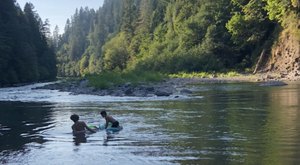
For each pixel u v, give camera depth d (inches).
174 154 472.4
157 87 1754.4
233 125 670.5
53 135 642.2
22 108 1121.4
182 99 1211.2
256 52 3058.6
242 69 3102.9
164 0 5255.9
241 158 441.7
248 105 965.8
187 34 3752.5
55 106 1154.7
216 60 3235.7
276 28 2847.0
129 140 573.9
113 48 5674.2
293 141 520.1
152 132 634.8
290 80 1909.4
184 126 682.8
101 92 1644.9
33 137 625.9
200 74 3011.8
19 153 506.6
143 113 890.7
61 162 454.3
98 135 630.5
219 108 929.5
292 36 2536.9
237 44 3213.6
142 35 5324.8
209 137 571.5
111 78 2020.2
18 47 3511.3
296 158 433.7
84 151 508.7
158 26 5014.8
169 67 3590.1
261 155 452.4
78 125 666.8
